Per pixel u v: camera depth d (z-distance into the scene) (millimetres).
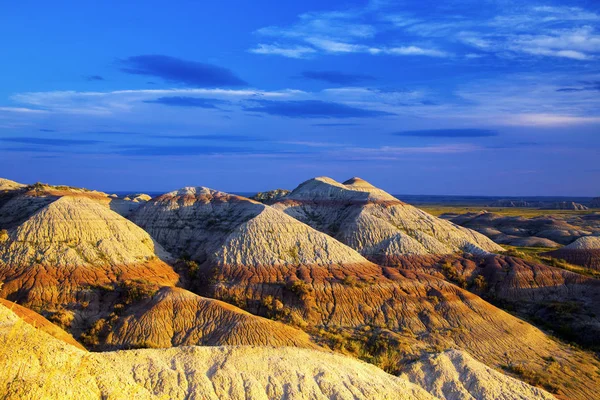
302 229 94625
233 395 35812
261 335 62219
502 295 92250
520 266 97375
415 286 82812
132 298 70875
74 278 74875
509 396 45156
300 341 63406
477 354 68438
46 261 77250
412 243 104562
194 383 35500
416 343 69188
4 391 26844
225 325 63750
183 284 85375
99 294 73188
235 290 80812
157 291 71688
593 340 76312
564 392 60062
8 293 71688
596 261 112188
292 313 75250
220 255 88812
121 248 84812
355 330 72312
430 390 45875
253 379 37656
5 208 99938
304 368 40531
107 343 62750
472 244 110812
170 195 114312
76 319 68562
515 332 74562
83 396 29484
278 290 80062
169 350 39469
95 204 91688
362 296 79062
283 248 89812
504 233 184750
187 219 108562
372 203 120562
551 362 67688
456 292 82312
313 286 80250
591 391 61375
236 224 102250
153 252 91688
